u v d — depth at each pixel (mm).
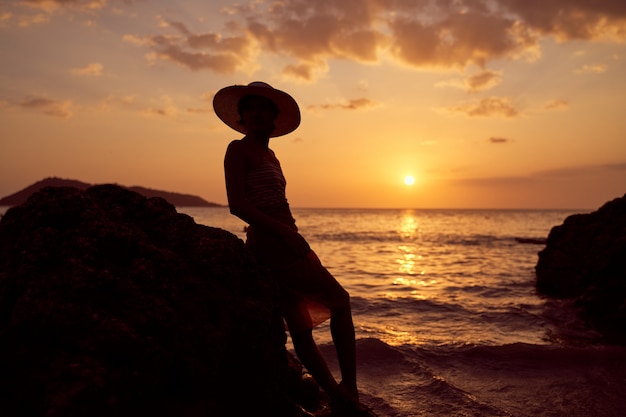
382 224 85438
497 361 5250
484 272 16672
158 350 2217
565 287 10766
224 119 3504
